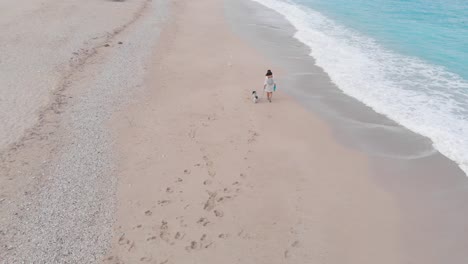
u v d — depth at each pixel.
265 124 16.34
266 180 12.66
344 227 10.74
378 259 9.73
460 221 11.10
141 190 11.99
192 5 40.75
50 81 19.02
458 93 19.39
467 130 15.96
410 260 9.73
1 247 9.60
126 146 14.29
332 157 14.13
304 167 13.45
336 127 16.31
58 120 15.66
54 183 12.02
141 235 10.26
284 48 26.84
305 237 10.34
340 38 29.08
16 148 13.61
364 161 13.93
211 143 14.74
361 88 20.11
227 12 38.12
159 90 19.23
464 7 39.09
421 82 20.80
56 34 26.12
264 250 9.89
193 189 12.12
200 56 24.53
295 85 20.50
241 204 11.52
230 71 22.14
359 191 12.29
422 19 34.41
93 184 12.12
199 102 18.11
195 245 9.99
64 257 9.43
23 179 12.09
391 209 11.52
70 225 10.44
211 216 11.02
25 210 10.84
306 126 16.30
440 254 9.94
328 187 12.43
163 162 13.44
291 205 11.53
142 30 29.22
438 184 12.72
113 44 25.31
